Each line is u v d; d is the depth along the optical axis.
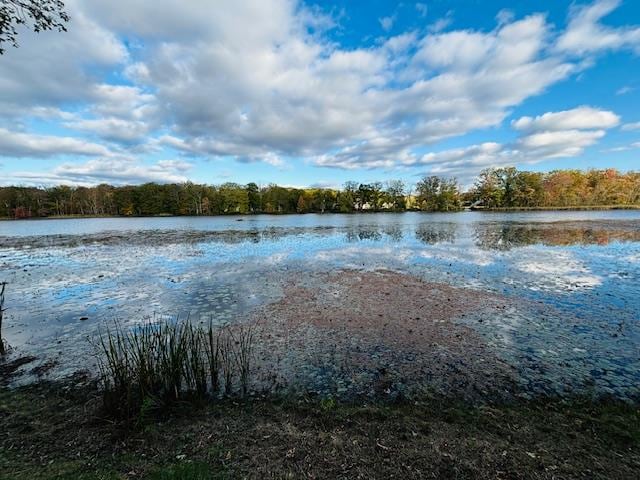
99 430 4.90
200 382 5.95
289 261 20.36
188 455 4.33
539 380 6.49
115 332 9.24
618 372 6.77
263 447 4.52
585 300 11.72
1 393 6.13
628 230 35.69
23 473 3.95
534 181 103.75
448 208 112.88
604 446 4.54
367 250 24.53
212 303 11.91
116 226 61.19
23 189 99.56
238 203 114.00
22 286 14.73
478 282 14.44
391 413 5.43
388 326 9.48
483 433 4.86
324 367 7.13
